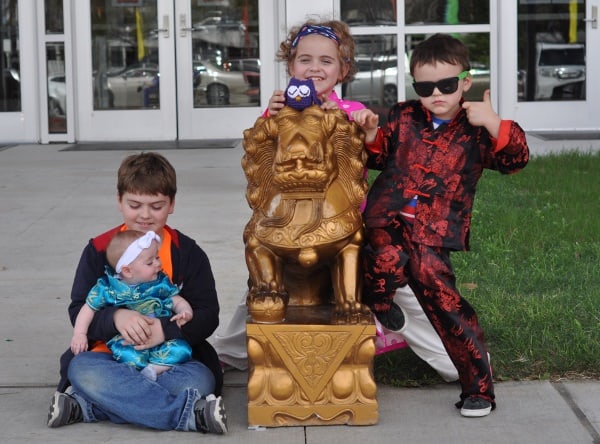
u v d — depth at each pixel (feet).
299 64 12.56
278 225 11.46
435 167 11.73
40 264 20.13
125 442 11.27
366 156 11.91
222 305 16.92
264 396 11.56
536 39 39.55
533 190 26.81
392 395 12.75
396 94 39.63
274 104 11.78
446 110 11.65
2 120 40.63
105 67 40.32
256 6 39.93
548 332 14.51
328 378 11.55
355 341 11.46
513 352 13.97
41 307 17.03
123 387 11.58
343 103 12.92
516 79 39.52
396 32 39.32
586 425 11.68
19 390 13.05
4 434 11.54
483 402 11.94
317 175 11.20
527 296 16.58
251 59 40.24
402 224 11.83
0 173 31.89
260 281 11.62
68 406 11.65
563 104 39.81
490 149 11.72
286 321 11.57
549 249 19.94
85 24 39.99
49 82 40.40
